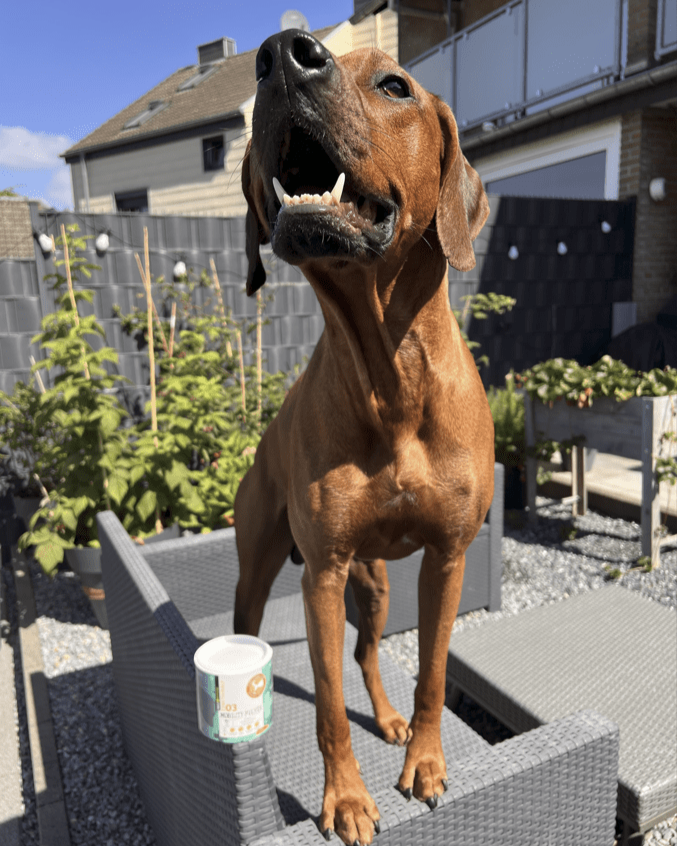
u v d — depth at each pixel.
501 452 5.53
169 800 1.94
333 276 1.40
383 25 11.47
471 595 3.76
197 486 4.41
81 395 3.77
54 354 3.74
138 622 2.10
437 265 1.51
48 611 4.23
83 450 3.98
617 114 7.56
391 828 1.35
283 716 2.38
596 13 7.50
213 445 4.61
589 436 4.84
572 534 4.95
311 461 1.59
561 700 2.45
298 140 1.31
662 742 2.17
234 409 5.34
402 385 1.48
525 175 9.41
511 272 7.42
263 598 2.36
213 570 3.16
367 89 1.35
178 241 5.62
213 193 12.47
